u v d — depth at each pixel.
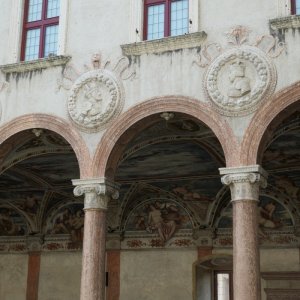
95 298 14.73
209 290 22.66
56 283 24.16
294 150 18.41
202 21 15.20
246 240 13.37
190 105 14.67
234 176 13.73
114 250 23.42
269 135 14.16
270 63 14.11
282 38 14.16
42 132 16.73
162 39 15.30
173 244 22.69
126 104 15.44
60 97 16.31
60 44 16.75
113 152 15.47
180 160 20.02
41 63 16.70
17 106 16.78
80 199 24.06
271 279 20.98
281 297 20.78
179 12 16.05
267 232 21.33
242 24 14.71
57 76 16.52
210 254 22.03
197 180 21.69
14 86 16.95
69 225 24.42
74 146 15.79
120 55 15.91
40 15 17.83
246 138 13.91
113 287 23.09
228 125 14.16
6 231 25.41
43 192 23.89
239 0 14.92
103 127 15.59
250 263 13.24
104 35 16.30
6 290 24.88
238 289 13.20
